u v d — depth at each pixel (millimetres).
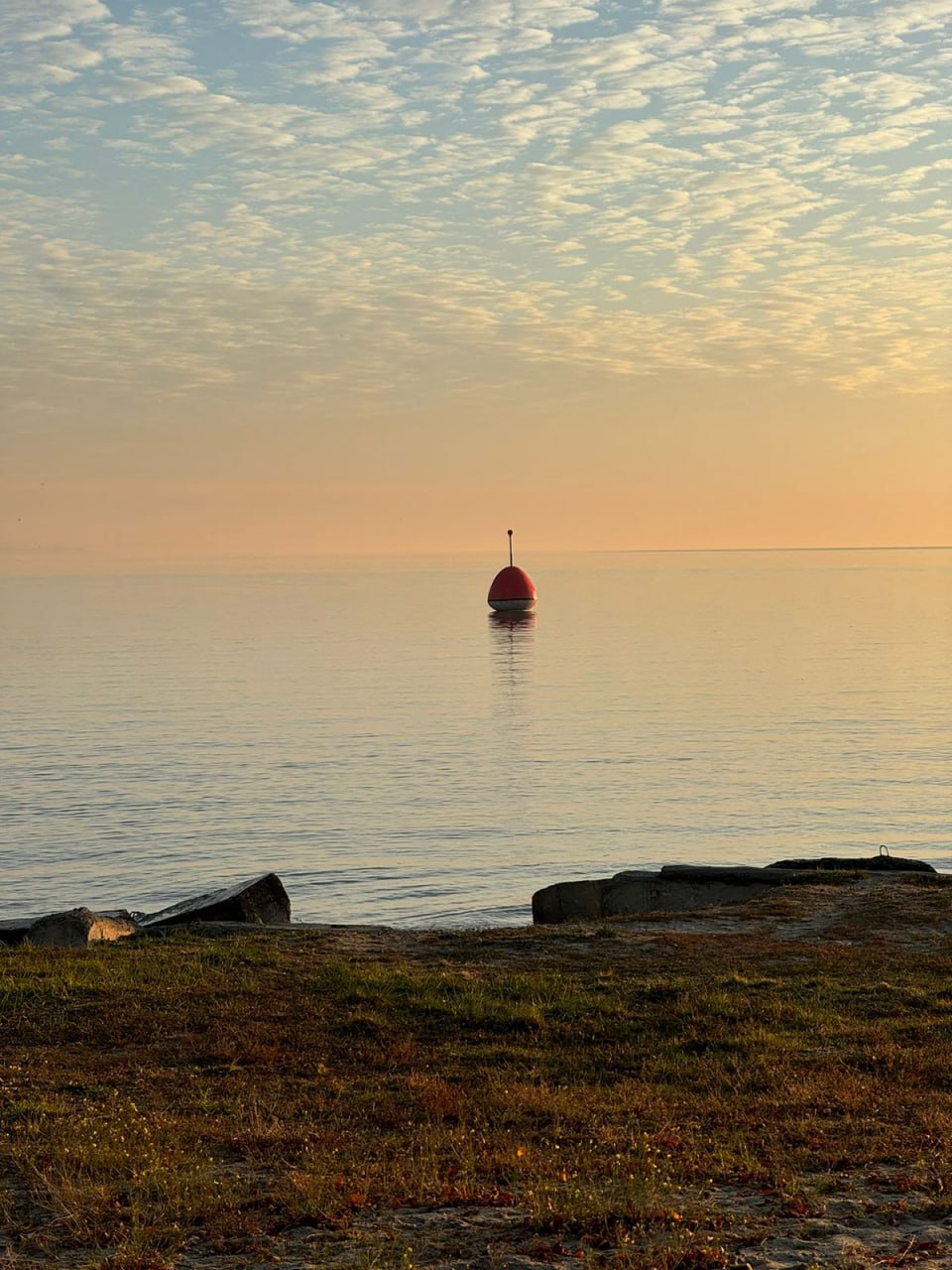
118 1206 9273
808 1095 12367
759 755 71688
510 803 58844
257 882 24312
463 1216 8984
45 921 21406
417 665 136250
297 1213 9023
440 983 17094
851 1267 7777
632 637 175500
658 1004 16203
